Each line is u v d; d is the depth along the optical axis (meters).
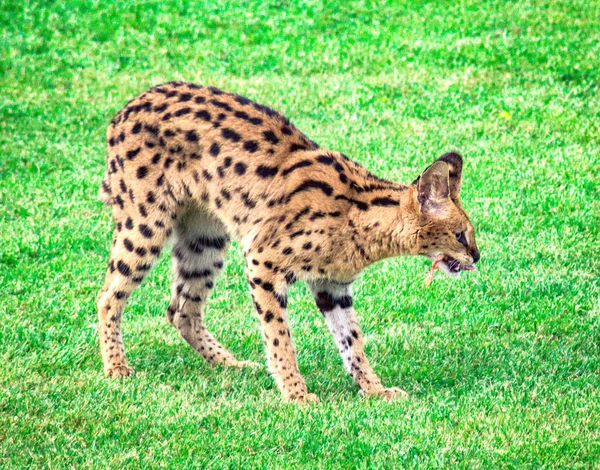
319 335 12.48
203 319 12.05
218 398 10.55
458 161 10.80
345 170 10.68
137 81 22.69
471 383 11.02
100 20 26.72
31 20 26.56
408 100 21.14
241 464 8.96
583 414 10.01
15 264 14.30
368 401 10.41
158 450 9.21
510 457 9.09
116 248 11.33
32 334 12.09
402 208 10.37
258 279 10.57
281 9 27.50
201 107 11.12
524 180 17.08
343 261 10.54
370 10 27.17
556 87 21.47
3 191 16.83
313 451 9.23
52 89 22.16
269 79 22.59
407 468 8.89
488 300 13.37
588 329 12.42
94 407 10.07
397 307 13.16
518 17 25.94
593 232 15.29
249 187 10.79
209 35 25.81
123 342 12.19
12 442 9.32
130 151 11.14
